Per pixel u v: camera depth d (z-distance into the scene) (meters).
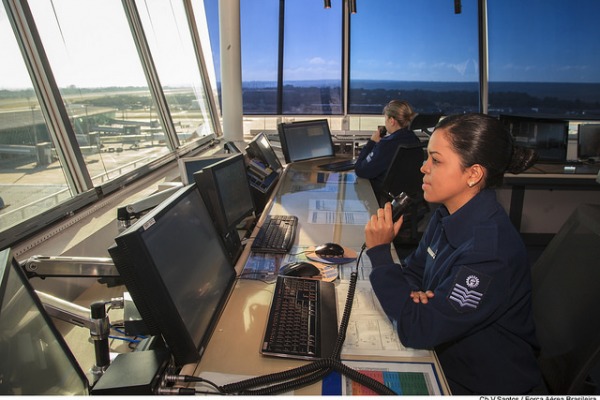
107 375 0.84
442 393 0.96
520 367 1.14
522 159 1.13
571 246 1.30
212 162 2.14
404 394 0.95
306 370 0.99
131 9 3.06
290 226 1.99
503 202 4.13
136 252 0.86
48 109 2.02
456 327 1.04
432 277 1.24
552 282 1.31
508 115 3.91
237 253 1.69
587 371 1.05
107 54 2.70
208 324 1.10
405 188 2.94
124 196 2.38
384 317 1.26
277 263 1.64
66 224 1.84
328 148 3.97
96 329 0.98
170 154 3.30
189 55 4.40
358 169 3.20
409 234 3.06
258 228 2.04
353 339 1.15
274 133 4.46
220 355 1.07
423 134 4.26
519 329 1.14
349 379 1.00
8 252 0.80
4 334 0.64
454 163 1.11
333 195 2.70
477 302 1.03
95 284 1.64
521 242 1.12
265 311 1.28
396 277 1.18
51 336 0.80
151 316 0.93
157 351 0.92
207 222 1.31
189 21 4.45
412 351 1.10
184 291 1.02
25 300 0.76
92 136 2.43
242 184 1.86
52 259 1.13
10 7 1.85
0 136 1.77
